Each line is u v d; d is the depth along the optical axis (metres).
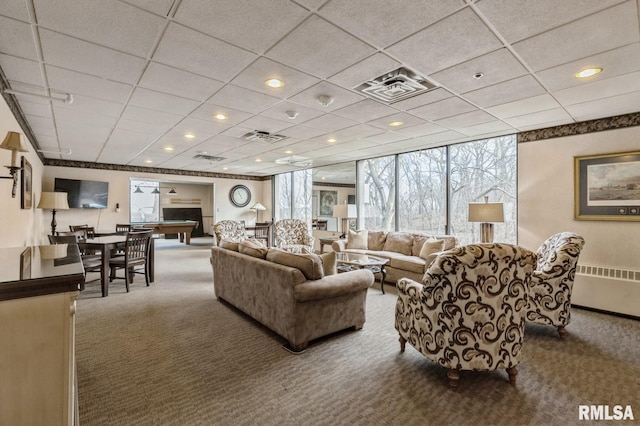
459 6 1.71
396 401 1.95
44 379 1.19
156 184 12.13
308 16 1.80
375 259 4.63
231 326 3.16
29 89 2.89
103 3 1.68
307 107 3.39
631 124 3.50
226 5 1.70
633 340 2.85
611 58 2.28
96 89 2.89
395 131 4.42
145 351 2.60
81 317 3.37
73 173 7.33
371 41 2.07
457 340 2.02
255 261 3.13
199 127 4.23
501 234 4.73
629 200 3.48
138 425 1.72
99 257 4.65
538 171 4.21
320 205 8.17
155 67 2.45
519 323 2.10
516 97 3.06
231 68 2.47
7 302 1.13
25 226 4.19
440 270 1.98
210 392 2.04
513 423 1.75
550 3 1.68
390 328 3.16
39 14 1.77
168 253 8.16
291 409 1.87
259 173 9.77
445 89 2.87
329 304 2.81
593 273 3.71
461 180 5.19
